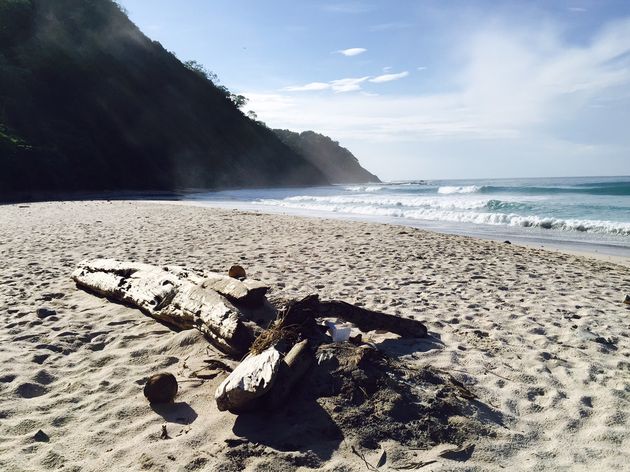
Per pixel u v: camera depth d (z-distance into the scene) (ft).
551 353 15.57
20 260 28.84
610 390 12.96
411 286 23.86
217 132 280.92
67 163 152.35
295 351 12.16
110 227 45.42
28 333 16.57
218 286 15.84
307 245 35.81
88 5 241.55
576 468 9.66
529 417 11.64
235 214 60.29
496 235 49.39
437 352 15.02
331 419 10.76
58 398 12.41
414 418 10.93
